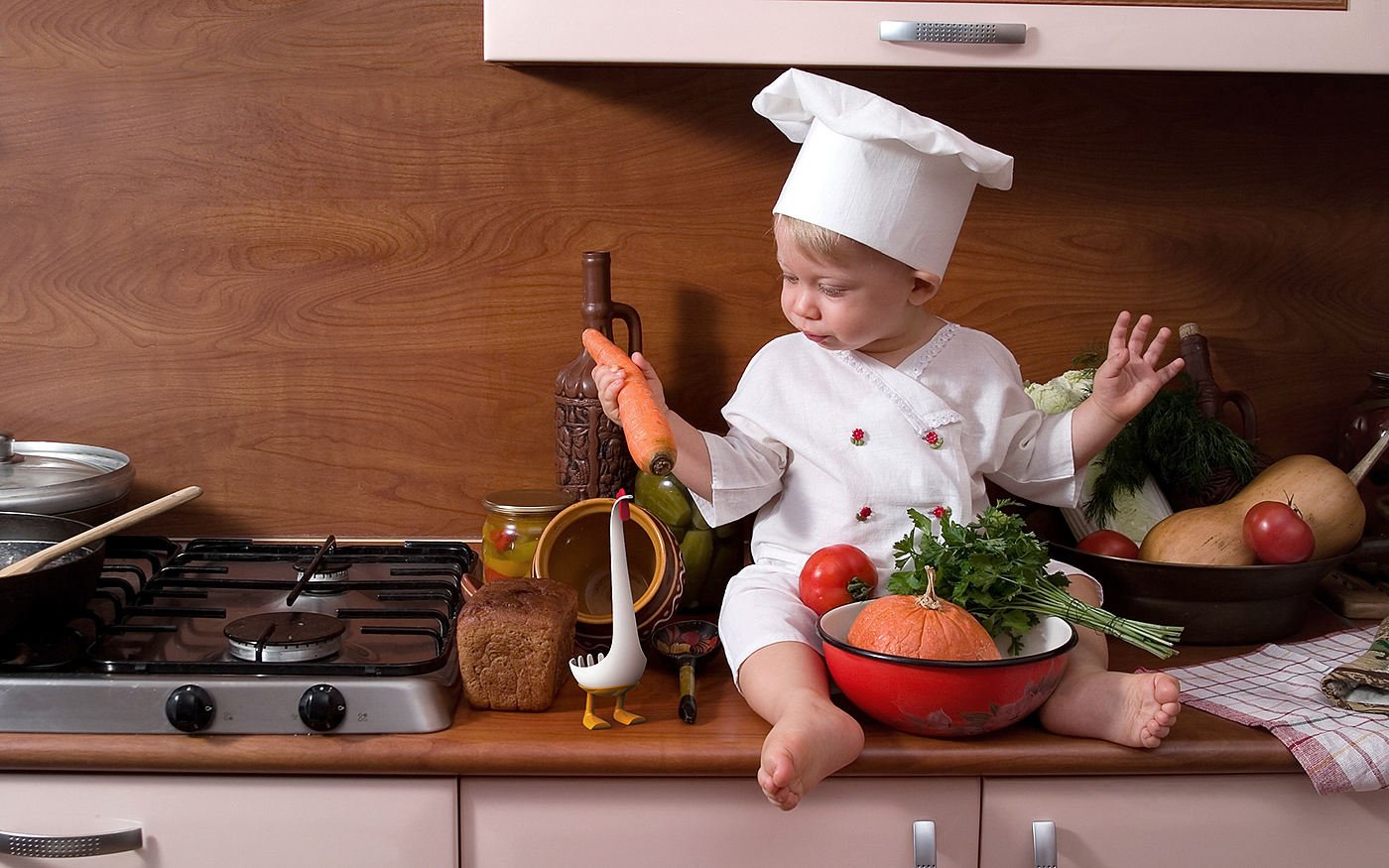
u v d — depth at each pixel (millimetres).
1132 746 915
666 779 927
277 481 1400
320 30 1301
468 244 1356
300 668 938
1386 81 1361
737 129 1344
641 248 1365
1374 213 1392
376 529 1414
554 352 1385
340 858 929
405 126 1325
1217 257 1390
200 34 1293
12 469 1232
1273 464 1259
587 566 1188
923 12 1052
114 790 915
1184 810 943
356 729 914
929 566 986
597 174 1347
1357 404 1358
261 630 981
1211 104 1354
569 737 921
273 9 1294
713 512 1149
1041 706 958
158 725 907
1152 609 1133
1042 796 936
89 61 1290
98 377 1362
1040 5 1059
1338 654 1105
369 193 1340
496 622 949
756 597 1061
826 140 1062
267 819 923
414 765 903
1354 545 1207
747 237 1368
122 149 1312
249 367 1372
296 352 1372
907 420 1137
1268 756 916
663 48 1057
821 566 1059
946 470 1130
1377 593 1254
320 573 1205
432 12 1305
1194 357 1338
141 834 920
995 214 1370
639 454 978
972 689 878
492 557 1195
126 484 1225
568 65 1318
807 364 1185
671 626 1110
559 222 1355
